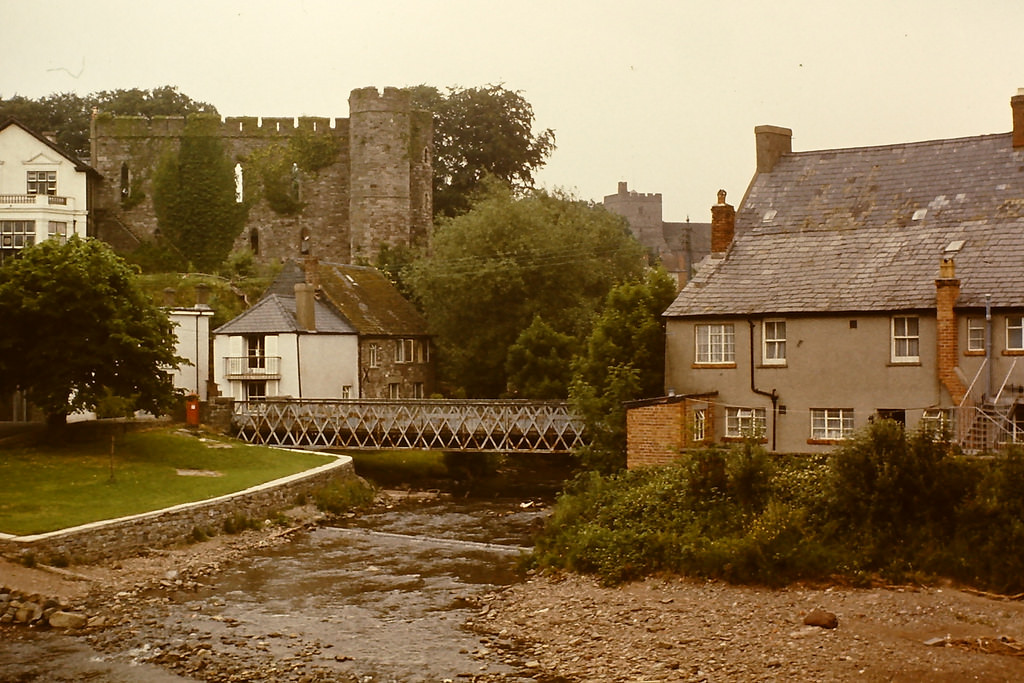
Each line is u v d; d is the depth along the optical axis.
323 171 94.06
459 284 67.56
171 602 31.12
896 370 37.06
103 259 47.38
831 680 23.02
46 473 42.03
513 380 62.56
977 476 30.17
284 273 72.19
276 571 35.19
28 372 46.62
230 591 32.56
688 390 40.44
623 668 24.56
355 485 49.06
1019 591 27.66
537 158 100.81
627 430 38.81
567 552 33.34
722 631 26.33
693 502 33.12
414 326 75.69
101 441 49.28
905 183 41.31
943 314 35.88
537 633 27.53
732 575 29.73
